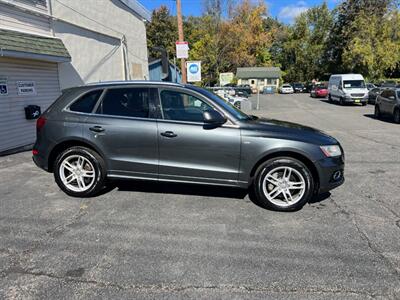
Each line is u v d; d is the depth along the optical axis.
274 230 3.81
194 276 2.91
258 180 4.35
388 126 13.45
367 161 7.26
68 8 11.08
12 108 8.70
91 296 2.64
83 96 4.78
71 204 4.61
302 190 4.29
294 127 4.56
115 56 14.42
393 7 39.94
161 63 21.11
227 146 4.31
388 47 38.00
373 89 26.86
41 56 9.05
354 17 42.62
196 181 4.49
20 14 8.95
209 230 3.81
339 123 14.68
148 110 4.56
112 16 14.08
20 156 7.83
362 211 4.38
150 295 2.65
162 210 4.39
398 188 5.35
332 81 28.80
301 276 2.90
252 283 2.81
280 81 61.19
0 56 8.15
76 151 4.72
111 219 4.11
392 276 2.91
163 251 3.33
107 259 3.18
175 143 4.43
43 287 2.75
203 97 4.46
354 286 2.76
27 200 4.77
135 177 4.64
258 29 44.59
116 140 4.57
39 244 3.47
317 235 3.68
